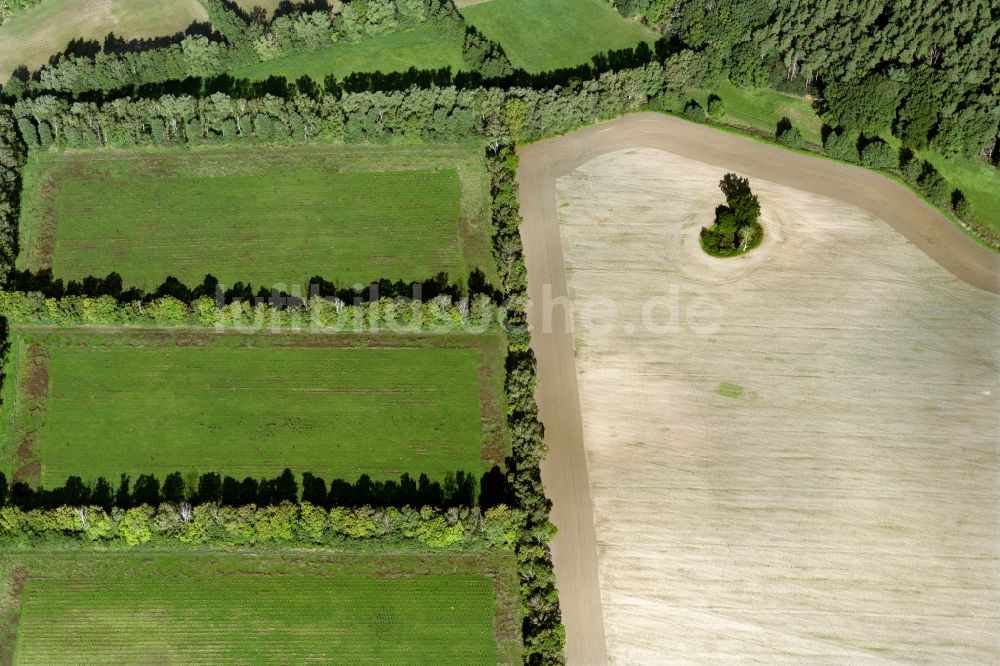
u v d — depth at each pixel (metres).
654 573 117.81
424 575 118.75
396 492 123.75
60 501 123.69
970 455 123.88
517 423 122.75
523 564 115.56
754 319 133.50
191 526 117.50
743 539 119.56
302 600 117.75
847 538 119.44
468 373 130.12
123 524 117.88
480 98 143.25
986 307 133.88
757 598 116.31
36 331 133.25
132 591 118.31
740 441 125.44
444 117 142.62
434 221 140.62
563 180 144.62
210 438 126.88
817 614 115.38
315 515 116.81
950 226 140.00
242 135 144.50
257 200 142.75
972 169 143.75
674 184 144.12
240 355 131.62
